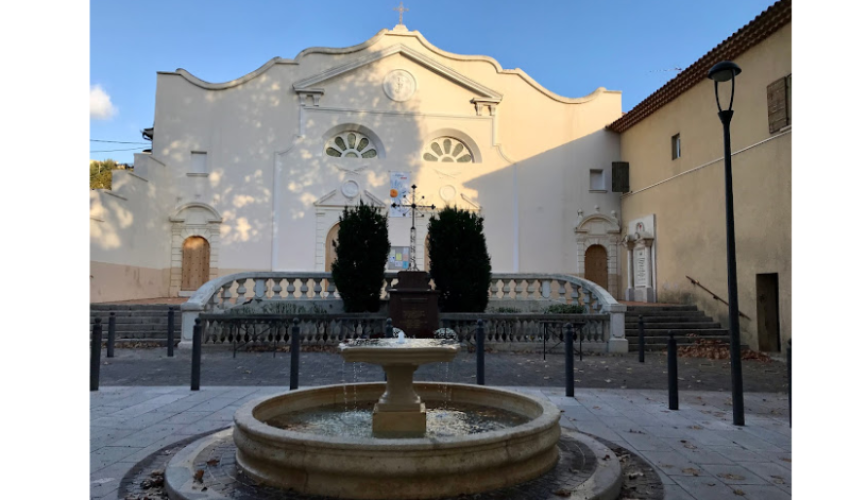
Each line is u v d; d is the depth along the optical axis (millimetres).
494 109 24125
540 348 14141
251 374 10078
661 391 9000
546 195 24125
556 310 15688
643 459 5109
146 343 14383
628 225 23734
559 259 23875
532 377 10180
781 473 4797
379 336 13258
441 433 4633
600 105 24766
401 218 23000
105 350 13562
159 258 21891
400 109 23703
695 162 18578
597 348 14258
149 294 21156
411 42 24031
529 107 24500
